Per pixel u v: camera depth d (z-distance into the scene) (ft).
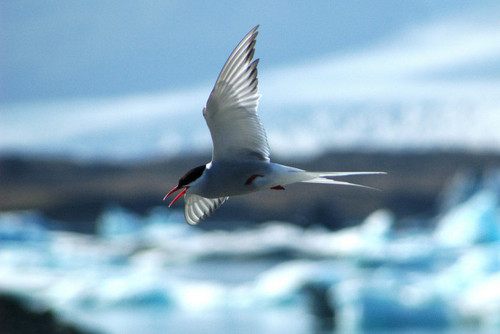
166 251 291.99
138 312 142.20
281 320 134.72
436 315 117.29
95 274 177.37
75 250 262.06
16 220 351.87
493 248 174.09
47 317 70.64
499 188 252.83
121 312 140.56
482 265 147.33
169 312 144.87
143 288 150.00
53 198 571.69
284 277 158.81
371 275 159.84
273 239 305.32
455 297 125.59
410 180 549.54
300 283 128.77
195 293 162.61
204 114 21.75
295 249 294.87
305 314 139.85
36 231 249.14
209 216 23.71
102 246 296.71
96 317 130.41
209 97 21.53
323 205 419.95
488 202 217.56
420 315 116.37
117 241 311.88
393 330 114.52
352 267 185.68
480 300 119.14
